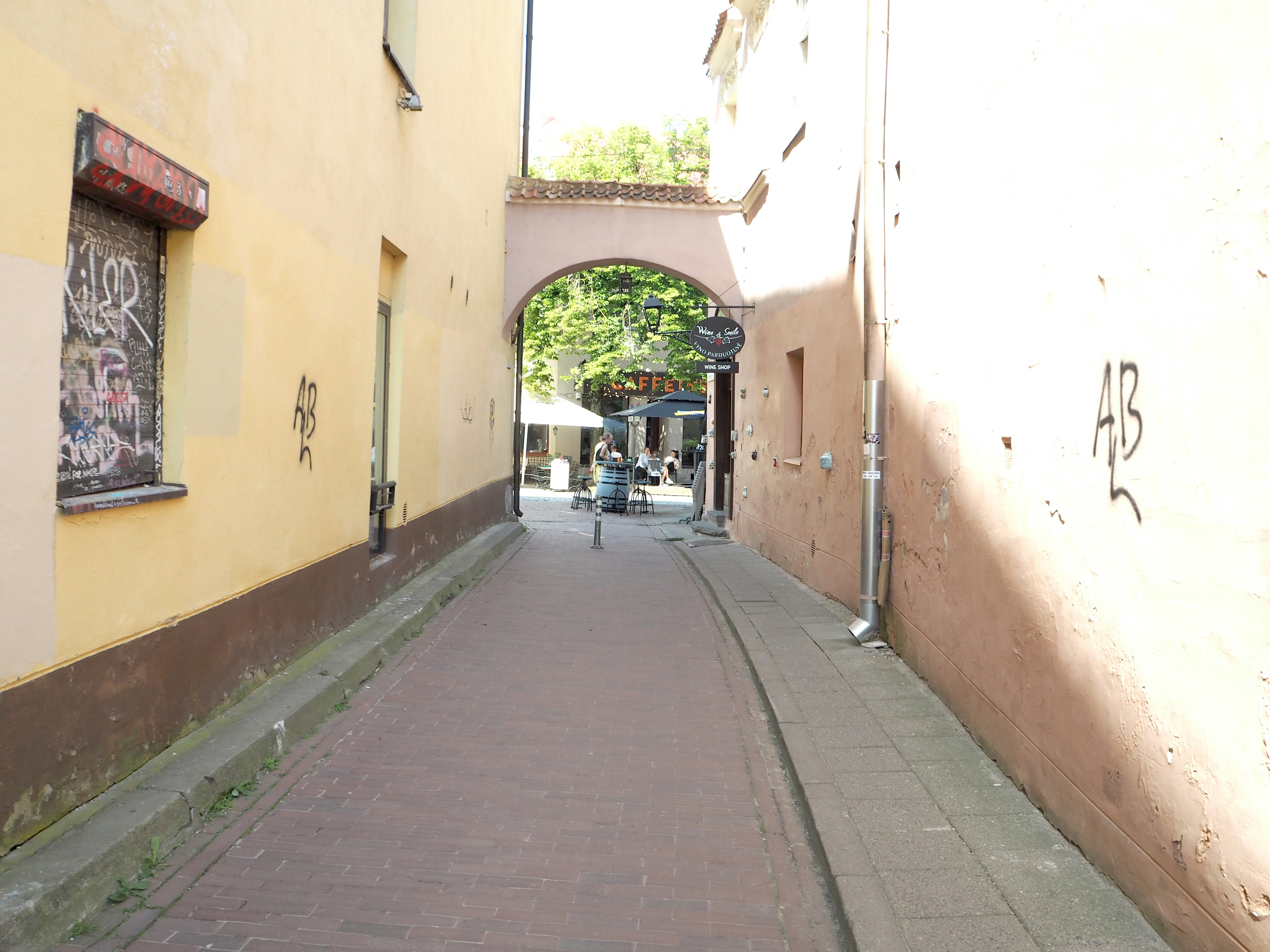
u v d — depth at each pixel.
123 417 4.89
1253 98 3.04
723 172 22.14
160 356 5.26
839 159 10.62
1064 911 3.85
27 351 3.88
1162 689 3.59
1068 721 4.49
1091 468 4.23
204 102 5.38
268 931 3.85
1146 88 3.77
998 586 5.49
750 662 8.16
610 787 5.59
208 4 5.39
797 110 13.36
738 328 15.40
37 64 3.88
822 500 11.17
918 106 7.50
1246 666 3.05
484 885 4.34
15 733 3.87
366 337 8.77
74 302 4.45
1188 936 3.40
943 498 6.69
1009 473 5.31
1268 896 2.91
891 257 8.25
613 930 4.00
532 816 5.13
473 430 15.05
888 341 8.34
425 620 9.61
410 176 10.46
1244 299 3.09
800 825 5.11
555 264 18.22
